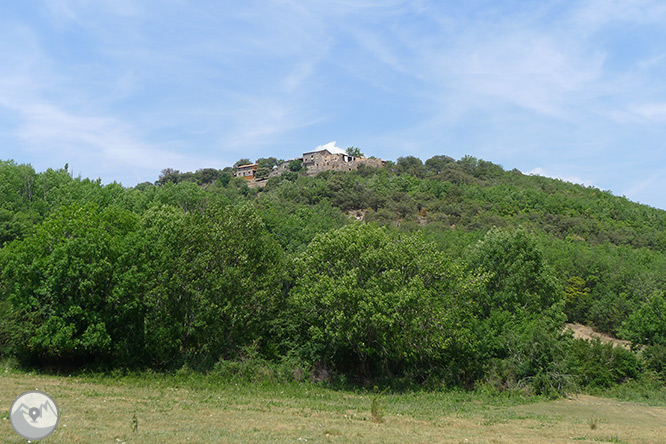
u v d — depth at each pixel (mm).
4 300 30688
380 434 16219
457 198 144375
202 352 33656
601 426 22781
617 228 127375
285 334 37875
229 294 34750
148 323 31406
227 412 18969
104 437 12203
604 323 78312
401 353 33750
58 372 27750
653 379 44469
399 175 179375
